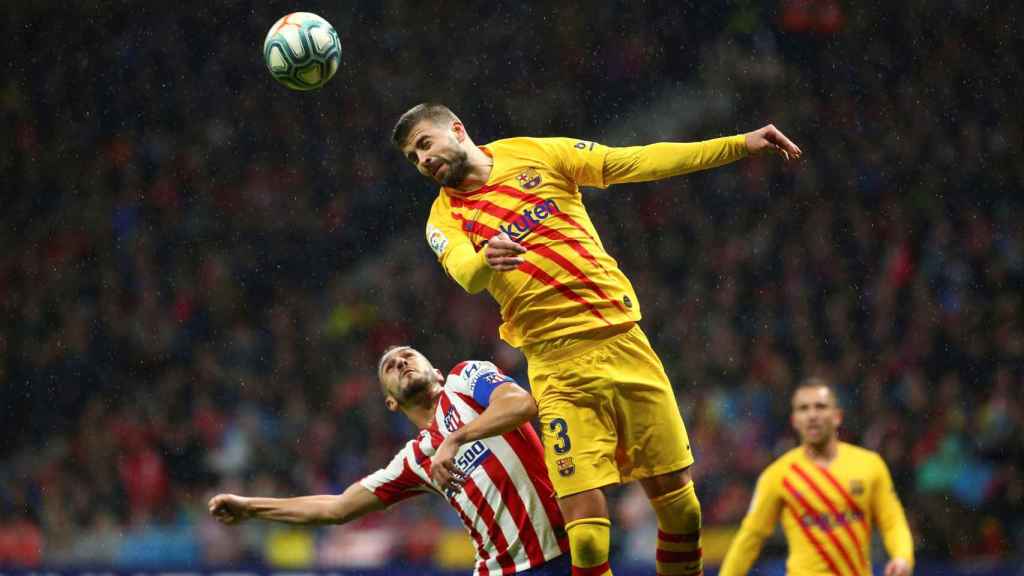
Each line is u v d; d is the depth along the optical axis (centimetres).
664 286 6156
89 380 5956
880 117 7044
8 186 7244
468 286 1811
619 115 7388
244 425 5453
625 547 4359
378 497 2312
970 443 4897
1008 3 7362
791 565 2722
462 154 1888
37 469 5425
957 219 6394
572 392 1852
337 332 6144
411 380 2286
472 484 2220
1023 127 6925
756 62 7388
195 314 6288
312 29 2078
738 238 6359
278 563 4616
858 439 5147
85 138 7488
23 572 4559
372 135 7338
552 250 1855
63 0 7850
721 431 5134
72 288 6538
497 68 7581
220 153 7312
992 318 5688
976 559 4281
